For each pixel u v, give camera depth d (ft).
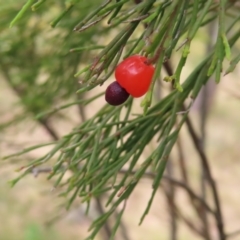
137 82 0.55
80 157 0.66
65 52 0.90
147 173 0.79
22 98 1.01
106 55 0.57
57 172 0.66
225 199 2.10
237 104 3.01
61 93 1.01
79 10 0.84
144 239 1.93
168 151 0.65
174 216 1.24
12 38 0.96
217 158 2.44
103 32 0.88
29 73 1.00
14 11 0.90
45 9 0.91
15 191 1.62
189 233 1.95
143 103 0.54
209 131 2.78
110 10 0.56
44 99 0.98
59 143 0.66
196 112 2.00
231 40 0.65
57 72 0.95
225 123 2.89
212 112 2.84
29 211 1.63
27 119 1.12
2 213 1.83
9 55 1.01
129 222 2.01
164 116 0.66
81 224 1.97
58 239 1.86
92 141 0.69
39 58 1.01
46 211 1.67
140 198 2.12
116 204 0.66
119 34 0.57
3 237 1.82
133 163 0.66
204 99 1.33
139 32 1.00
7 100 1.49
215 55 0.55
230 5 0.70
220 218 0.93
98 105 1.72
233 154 2.47
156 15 0.56
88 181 0.66
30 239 1.49
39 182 1.52
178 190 1.80
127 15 0.57
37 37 0.99
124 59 0.58
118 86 0.56
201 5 0.63
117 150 0.67
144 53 0.57
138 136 0.67
